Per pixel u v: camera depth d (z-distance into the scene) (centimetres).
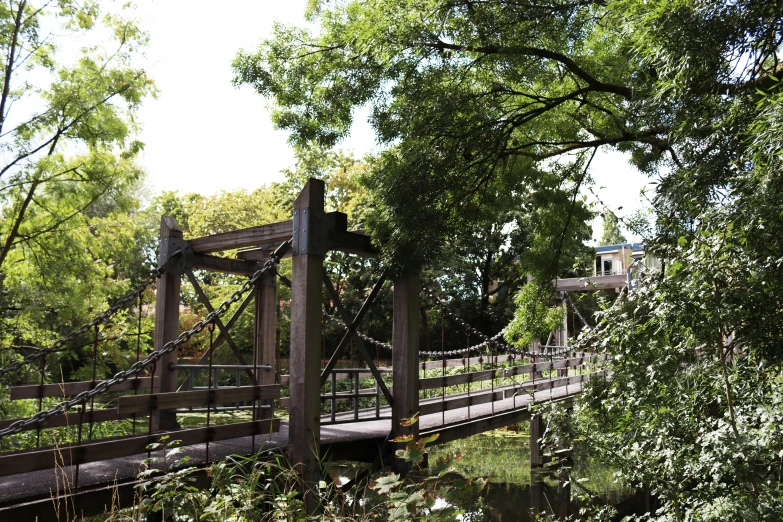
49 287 1311
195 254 784
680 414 392
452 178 779
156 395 502
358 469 652
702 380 388
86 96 1258
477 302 2977
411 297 708
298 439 572
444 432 786
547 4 746
